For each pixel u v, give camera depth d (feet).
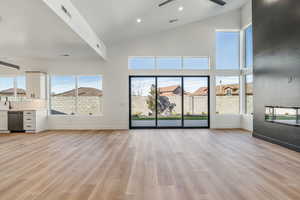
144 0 16.46
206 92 25.58
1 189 8.16
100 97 25.40
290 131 14.47
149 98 25.53
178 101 25.58
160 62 25.32
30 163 11.51
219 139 18.45
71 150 14.48
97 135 20.80
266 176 9.44
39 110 23.30
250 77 23.91
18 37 15.01
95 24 17.60
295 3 13.69
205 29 25.14
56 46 17.74
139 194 7.65
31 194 7.70
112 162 11.66
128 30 21.95
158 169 10.46
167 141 17.63
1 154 13.43
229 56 25.61
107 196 7.50
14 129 22.62
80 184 8.60
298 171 10.07
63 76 25.34
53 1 10.43
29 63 24.67
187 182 8.78
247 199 7.24
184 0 18.44
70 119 24.93
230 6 23.66
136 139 18.58
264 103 17.57
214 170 10.28
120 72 25.02
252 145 15.89
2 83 25.02
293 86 13.94
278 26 15.49
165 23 22.86
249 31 23.88
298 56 13.43
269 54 16.71
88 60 24.94
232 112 25.55
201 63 25.46
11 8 10.10
